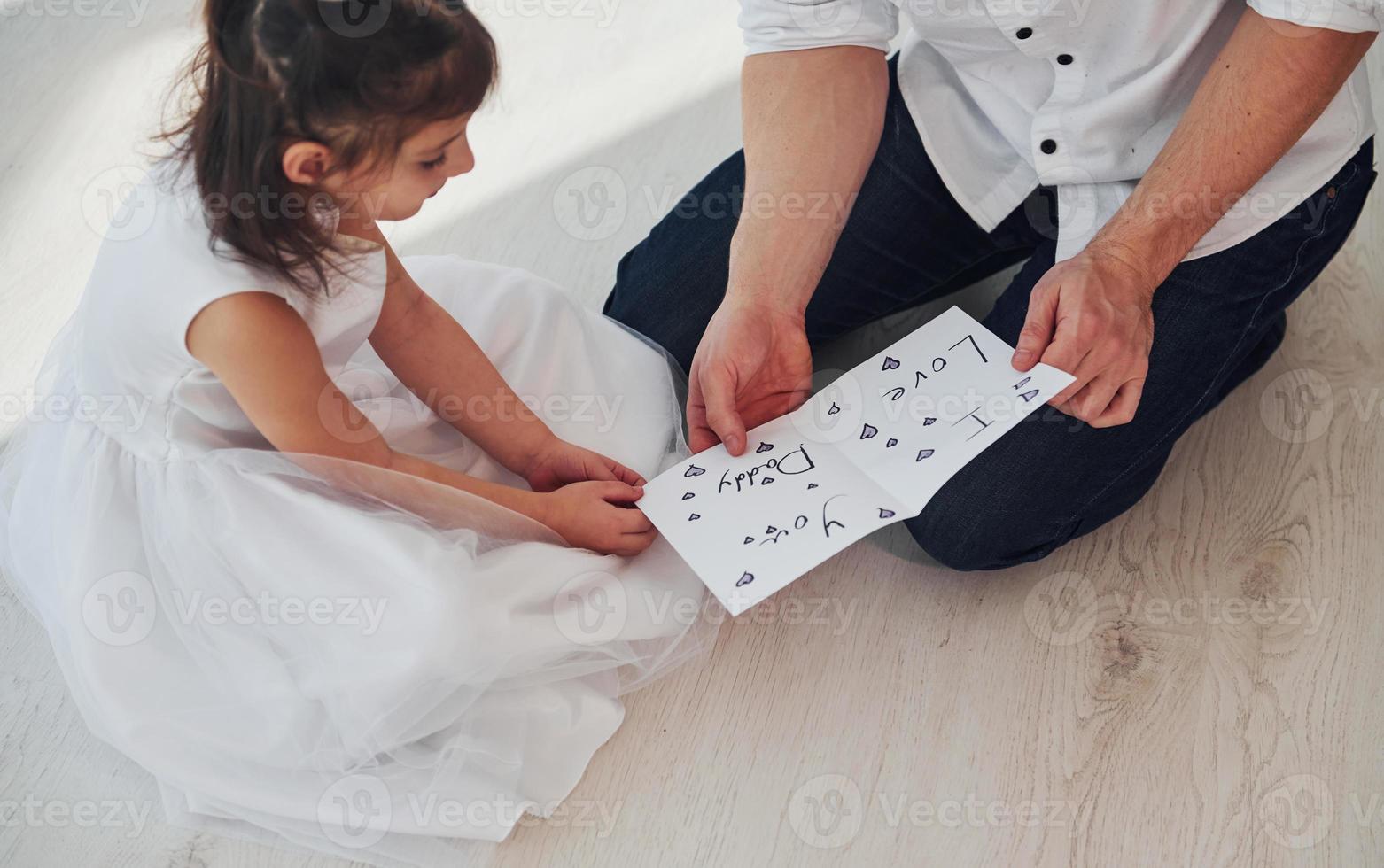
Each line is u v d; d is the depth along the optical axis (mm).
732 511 1006
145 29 1760
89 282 981
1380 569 1161
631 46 1773
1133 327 971
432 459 1128
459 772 981
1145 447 1098
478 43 850
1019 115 1140
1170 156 997
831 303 1276
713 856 990
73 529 1016
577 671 1035
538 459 1123
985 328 1130
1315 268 1105
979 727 1067
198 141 864
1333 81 932
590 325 1254
